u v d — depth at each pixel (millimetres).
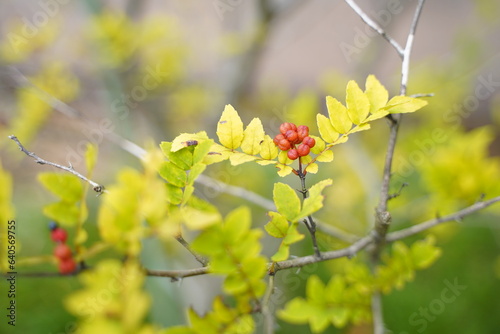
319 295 553
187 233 833
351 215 941
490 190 660
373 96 465
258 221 967
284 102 1067
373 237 505
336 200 964
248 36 902
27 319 910
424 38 1914
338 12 1531
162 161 441
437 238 1104
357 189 959
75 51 908
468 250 1148
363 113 455
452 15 1891
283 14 909
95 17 817
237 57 929
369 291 556
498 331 987
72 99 886
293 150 447
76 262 412
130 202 402
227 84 957
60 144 976
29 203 1204
